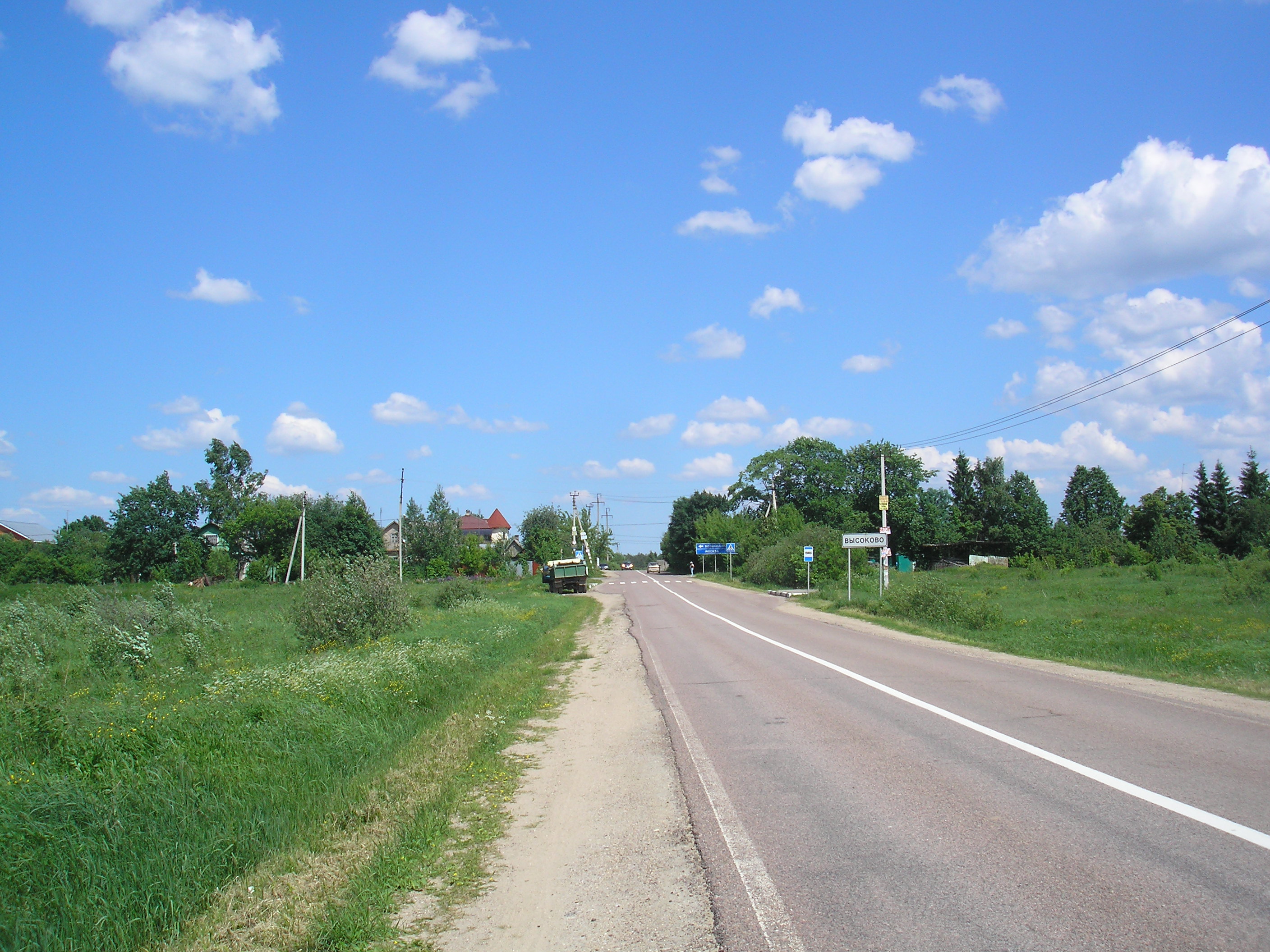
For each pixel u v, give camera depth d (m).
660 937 4.38
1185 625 20.31
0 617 20.66
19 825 5.46
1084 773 7.07
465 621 25.84
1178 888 4.52
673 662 17.42
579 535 99.69
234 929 4.68
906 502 84.62
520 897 5.06
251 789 7.16
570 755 9.05
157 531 76.25
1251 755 7.55
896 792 6.82
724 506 112.19
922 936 4.12
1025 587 41.03
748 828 6.11
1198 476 79.06
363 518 77.00
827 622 26.52
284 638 23.66
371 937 4.52
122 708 9.46
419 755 8.70
